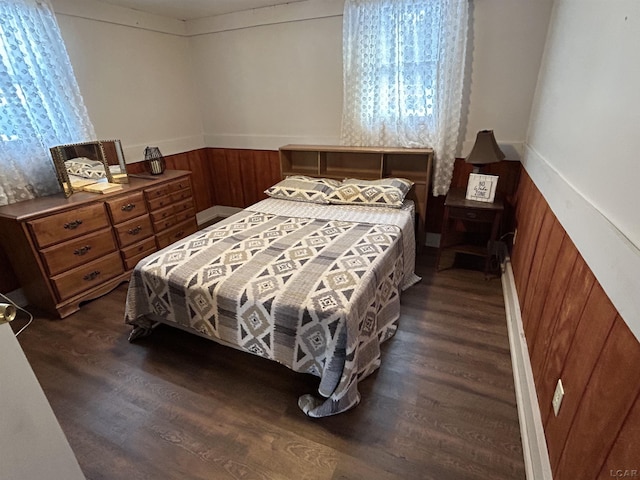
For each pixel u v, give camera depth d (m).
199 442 1.49
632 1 1.00
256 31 3.39
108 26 2.96
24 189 2.44
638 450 0.70
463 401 1.63
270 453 1.43
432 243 3.35
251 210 2.81
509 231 2.93
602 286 0.97
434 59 2.72
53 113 2.52
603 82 1.18
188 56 3.79
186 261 1.95
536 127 2.35
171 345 2.09
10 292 2.48
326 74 3.28
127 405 1.68
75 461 0.91
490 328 2.14
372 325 1.76
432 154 2.86
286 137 3.70
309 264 1.87
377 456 1.40
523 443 1.41
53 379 1.85
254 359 1.96
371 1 2.75
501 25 2.55
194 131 4.02
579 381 1.04
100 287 2.60
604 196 1.05
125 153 3.28
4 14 2.19
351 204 2.84
